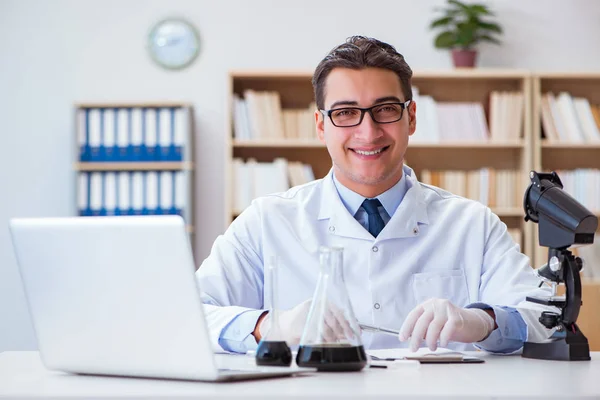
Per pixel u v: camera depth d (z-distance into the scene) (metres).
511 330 1.75
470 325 1.65
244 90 5.20
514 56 5.29
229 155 4.90
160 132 4.96
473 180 5.01
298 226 2.26
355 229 2.18
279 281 2.23
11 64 5.30
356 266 2.18
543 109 5.02
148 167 4.93
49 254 1.38
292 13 5.28
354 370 1.42
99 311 1.35
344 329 1.41
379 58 2.07
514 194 5.02
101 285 1.33
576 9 5.30
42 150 5.29
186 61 5.26
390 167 2.13
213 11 5.28
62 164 5.28
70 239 1.35
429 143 4.94
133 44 5.30
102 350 1.37
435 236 2.22
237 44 5.28
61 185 5.28
